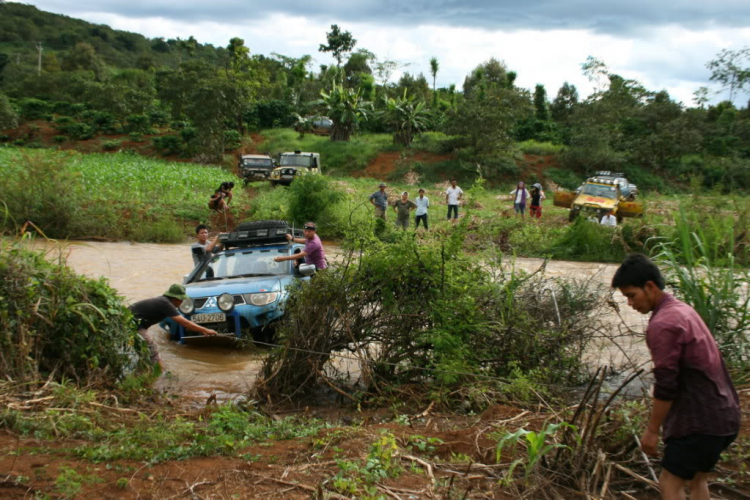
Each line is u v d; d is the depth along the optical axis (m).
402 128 46.25
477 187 6.43
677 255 6.61
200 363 7.33
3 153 33.94
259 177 34.28
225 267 9.11
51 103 60.19
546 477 3.72
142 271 12.98
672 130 41.94
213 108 45.34
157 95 64.94
